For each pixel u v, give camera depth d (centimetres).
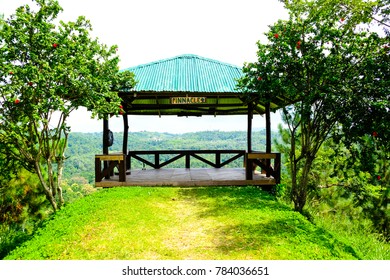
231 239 496
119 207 660
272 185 916
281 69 705
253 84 754
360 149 716
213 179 935
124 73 827
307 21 684
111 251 453
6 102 683
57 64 695
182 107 1047
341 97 619
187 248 466
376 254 628
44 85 667
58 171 829
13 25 693
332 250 472
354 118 641
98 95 755
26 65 668
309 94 670
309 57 653
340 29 683
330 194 1099
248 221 580
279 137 1225
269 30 727
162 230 546
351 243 664
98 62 790
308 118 721
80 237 512
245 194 803
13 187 963
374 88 628
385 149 681
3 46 653
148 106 1037
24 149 804
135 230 537
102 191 827
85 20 768
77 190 2559
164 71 955
